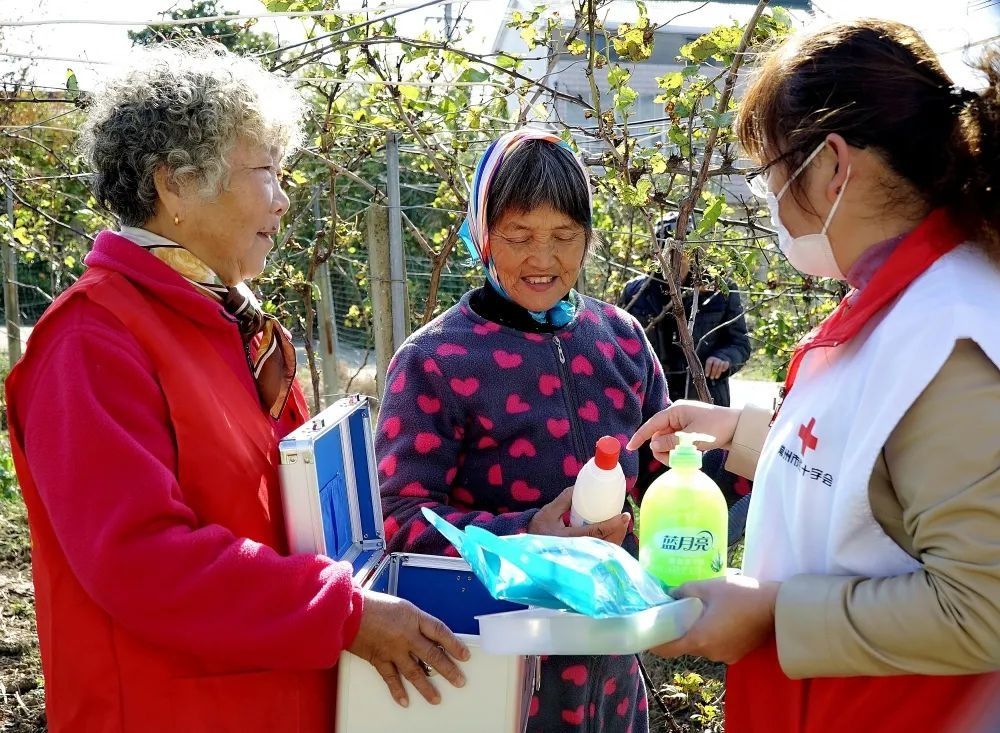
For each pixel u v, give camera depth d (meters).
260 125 1.54
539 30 3.44
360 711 1.51
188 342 1.53
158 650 1.43
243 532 1.49
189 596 1.34
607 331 2.11
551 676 1.89
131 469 1.34
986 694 1.18
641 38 2.91
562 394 1.97
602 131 2.88
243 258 1.60
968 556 1.08
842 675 1.21
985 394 1.09
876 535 1.19
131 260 1.50
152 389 1.42
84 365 1.38
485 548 1.31
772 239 3.41
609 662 1.98
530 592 1.29
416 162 5.08
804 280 4.33
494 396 1.92
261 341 1.70
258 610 1.38
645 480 2.24
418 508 1.83
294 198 4.95
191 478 1.45
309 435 1.54
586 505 1.68
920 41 1.29
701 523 1.44
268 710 1.48
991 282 1.19
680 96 2.85
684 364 4.88
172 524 1.36
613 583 1.26
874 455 1.15
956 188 1.21
